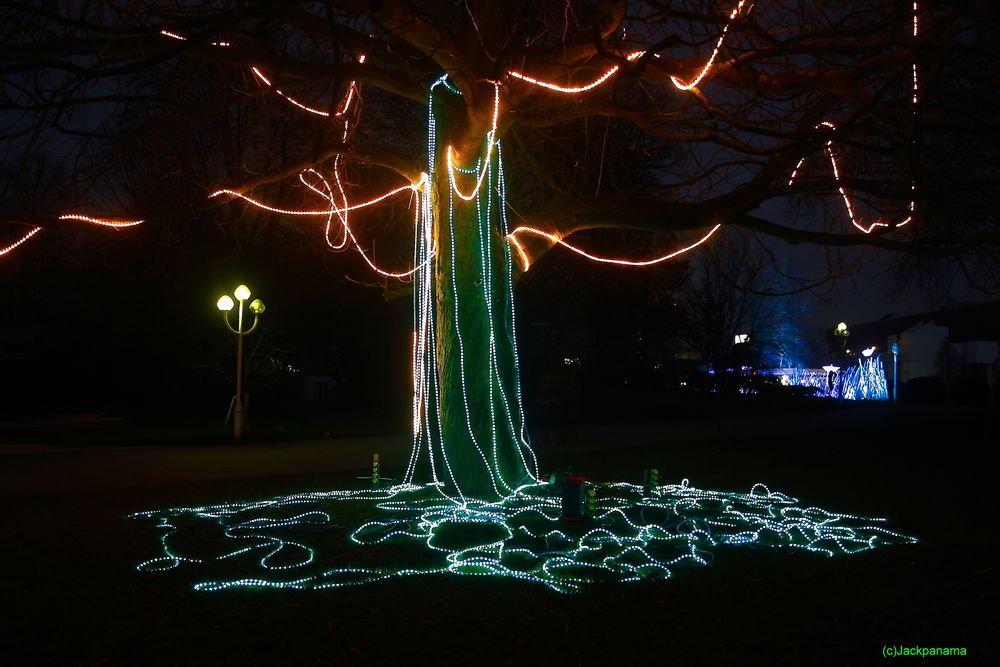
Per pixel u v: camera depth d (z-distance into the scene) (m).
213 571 6.91
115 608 5.89
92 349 27.19
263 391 26.94
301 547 7.78
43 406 26.09
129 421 22.88
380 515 9.36
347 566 7.09
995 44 7.29
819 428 21.16
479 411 10.63
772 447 16.92
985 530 8.84
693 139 7.89
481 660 4.92
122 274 23.19
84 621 5.61
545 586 6.50
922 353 33.06
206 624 5.55
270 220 18.20
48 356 27.20
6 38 7.05
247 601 6.07
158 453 15.45
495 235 11.05
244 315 21.91
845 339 39.38
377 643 5.19
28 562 7.19
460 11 9.39
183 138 10.64
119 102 8.96
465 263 10.74
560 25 9.58
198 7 7.64
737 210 10.17
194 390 26.59
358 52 9.16
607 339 32.59
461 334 10.72
